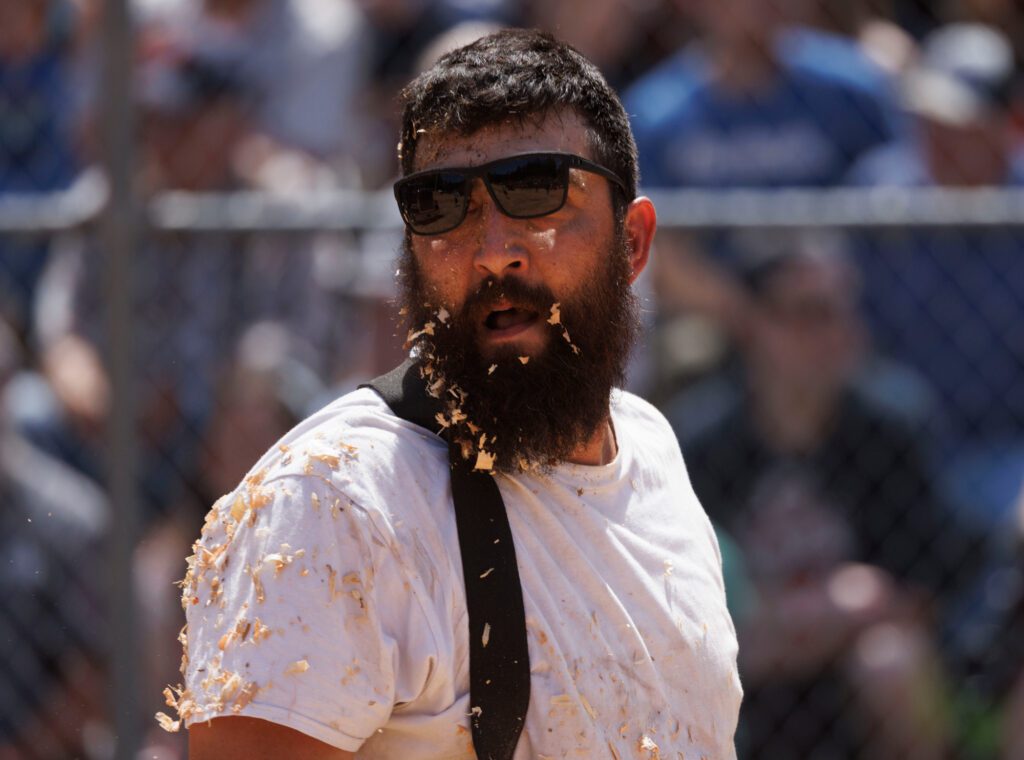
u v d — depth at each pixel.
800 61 16.11
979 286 15.00
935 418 14.95
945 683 14.50
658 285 14.70
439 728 5.79
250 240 13.74
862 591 14.33
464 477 5.98
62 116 15.79
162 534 13.53
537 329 6.14
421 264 6.20
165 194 14.65
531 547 6.01
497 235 6.00
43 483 13.85
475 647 5.79
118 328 12.83
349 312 14.20
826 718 14.12
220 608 5.71
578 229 6.18
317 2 17.00
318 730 5.53
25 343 14.45
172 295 13.60
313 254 14.06
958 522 14.78
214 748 5.61
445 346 6.09
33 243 14.43
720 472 14.59
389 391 6.23
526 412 6.04
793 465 14.62
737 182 15.80
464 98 6.10
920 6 18.55
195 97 15.93
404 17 17.22
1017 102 17.75
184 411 13.66
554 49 6.38
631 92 16.41
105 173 12.95
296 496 5.70
